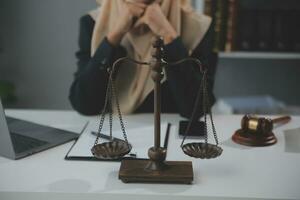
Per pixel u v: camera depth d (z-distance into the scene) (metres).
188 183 1.09
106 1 1.75
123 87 1.76
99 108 1.71
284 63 2.79
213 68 1.87
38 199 1.05
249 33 2.41
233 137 1.40
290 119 1.61
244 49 2.43
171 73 1.66
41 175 1.14
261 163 1.22
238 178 1.13
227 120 1.62
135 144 1.34
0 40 2.87
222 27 2.38
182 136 1.43
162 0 1.75
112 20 1.75
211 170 1.17
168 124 1.54
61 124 1.58
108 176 1.14
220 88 2.84
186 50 1.66
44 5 2.82
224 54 2.42
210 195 1.03
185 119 1.64
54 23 2.85
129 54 1.79
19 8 2.83
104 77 1.68
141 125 1.55
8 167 1.19
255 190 1.06
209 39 1.84
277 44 2.41
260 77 2.82
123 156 1.16
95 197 1.05
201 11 2.44
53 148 1.33
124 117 1.66
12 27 2.85
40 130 1.47
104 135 1.41
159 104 1.08
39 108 2.98
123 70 1.76
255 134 1.38
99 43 1.77
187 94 1.65
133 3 1.67
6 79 2.94
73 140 1.40
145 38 1.75
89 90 1.67
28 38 2.88
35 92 2.96
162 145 1.33
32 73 2.93
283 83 2.82
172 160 1.23
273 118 1.60
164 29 1.66
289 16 2.39
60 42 2.88
